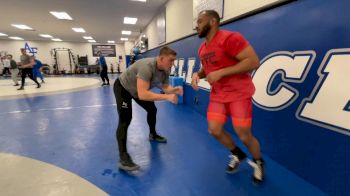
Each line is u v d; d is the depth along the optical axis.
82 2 7.32
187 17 4.87
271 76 2.15
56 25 11.59
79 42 20.52
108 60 21.66
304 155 1.82
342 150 1.50
